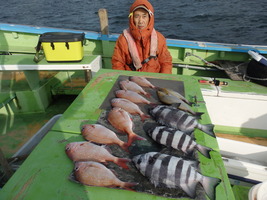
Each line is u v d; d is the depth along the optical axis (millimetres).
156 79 2299
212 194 1074
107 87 2115
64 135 1490
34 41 4320
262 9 14289
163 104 1816
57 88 3770
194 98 1960
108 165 1228
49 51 2760
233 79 3113
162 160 1158
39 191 1107
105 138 1398
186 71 3990
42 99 3475
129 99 1857
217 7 15766
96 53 4230
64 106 3719
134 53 2895
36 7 18078
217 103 2910
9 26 4141
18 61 2904
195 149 1354
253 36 9234
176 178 1111
